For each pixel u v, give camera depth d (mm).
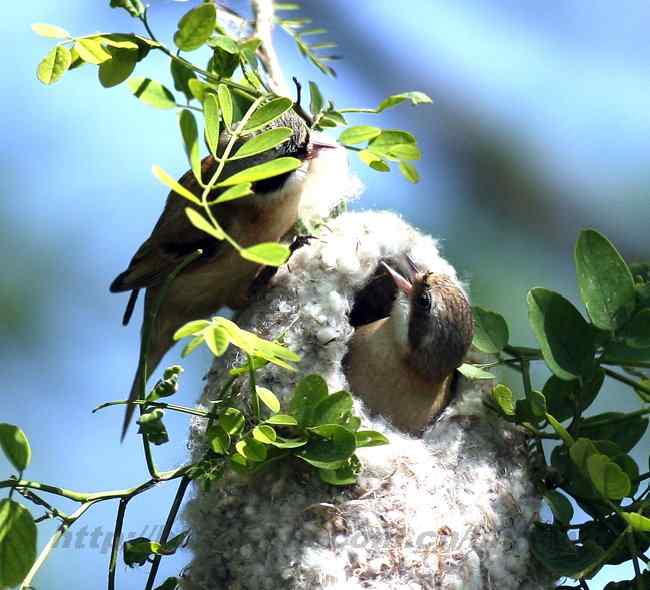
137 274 10859
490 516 9414
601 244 9039
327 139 10273
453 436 9961
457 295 10508
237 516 9273
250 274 10469
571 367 8938
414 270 10914
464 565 9172
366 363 10625
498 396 9422
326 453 8156
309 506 9125
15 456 7828
